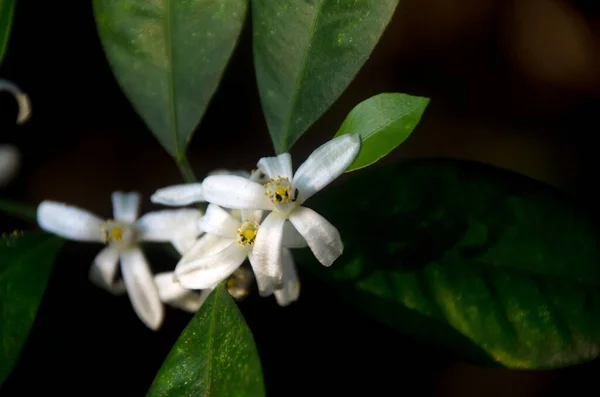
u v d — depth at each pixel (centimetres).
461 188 37
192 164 51
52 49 52
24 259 36
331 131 54
